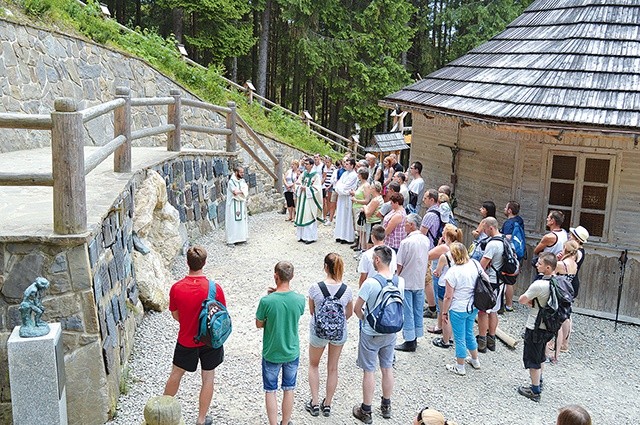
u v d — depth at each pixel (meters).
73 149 5.26
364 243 11.54
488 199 10.70
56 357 4.87
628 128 8.77
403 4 27.78
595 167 9.65
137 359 6.98
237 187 11.98
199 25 24.42
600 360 8.45
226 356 7.37
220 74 21.20
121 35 16.70
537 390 7.11
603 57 10.05
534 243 10.00
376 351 6.24
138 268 8.05
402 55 31.77
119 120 8.00
